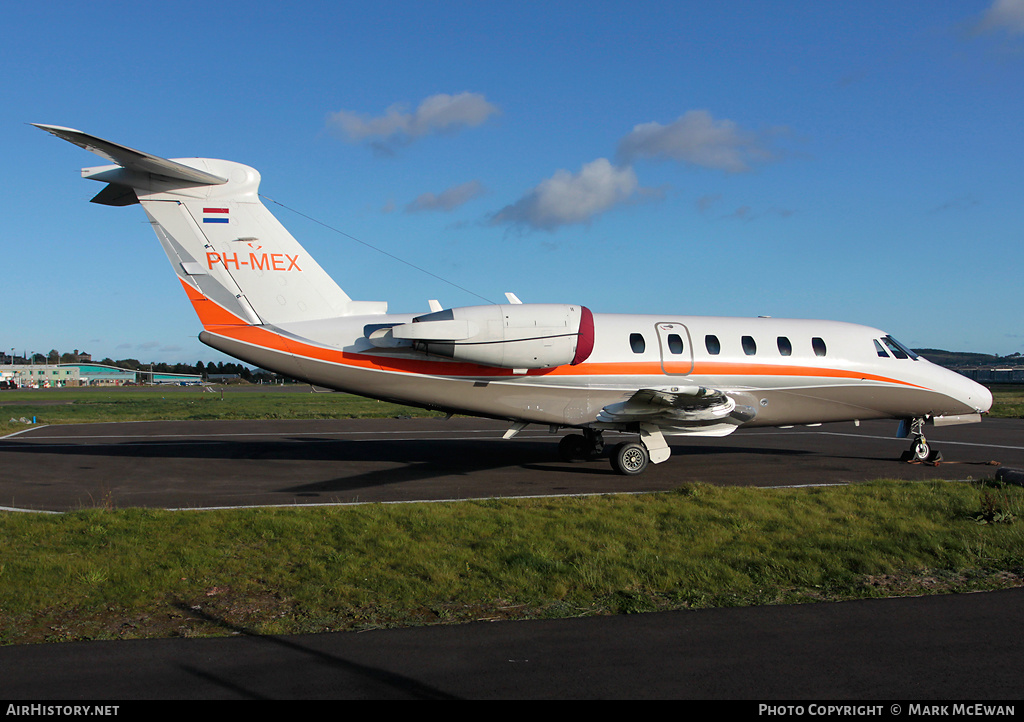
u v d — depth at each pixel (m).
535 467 14.41
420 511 9.20
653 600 5.87
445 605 5.76
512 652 4.79
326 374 13.16
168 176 12.41
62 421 29.86
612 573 6.45
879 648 4.86
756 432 23.12
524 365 12.99
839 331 15.46
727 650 4.82
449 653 4.78
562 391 13.76
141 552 7.27
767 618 5.43
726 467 14.29
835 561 6.87
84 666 4.59
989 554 7.16
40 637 5.11
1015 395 57.81
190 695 4.17
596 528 8.25
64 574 6.48
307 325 13.17
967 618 5.43
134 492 11.46
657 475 13.23
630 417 13.17
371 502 10.37
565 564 6.75
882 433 22.75
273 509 9.58
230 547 7.51
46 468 14.45
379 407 43.25
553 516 8.93
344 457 16.25
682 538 7.77
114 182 12.34
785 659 4.67
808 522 8.58
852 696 4.15
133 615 5.57
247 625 5.35
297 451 17.58
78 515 9.07
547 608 5.68
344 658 4.70
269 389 102.19
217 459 15.91
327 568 6.72
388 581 6.30
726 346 14.60
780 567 6.68
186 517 8.98
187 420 30.36
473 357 12.79
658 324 14.50
